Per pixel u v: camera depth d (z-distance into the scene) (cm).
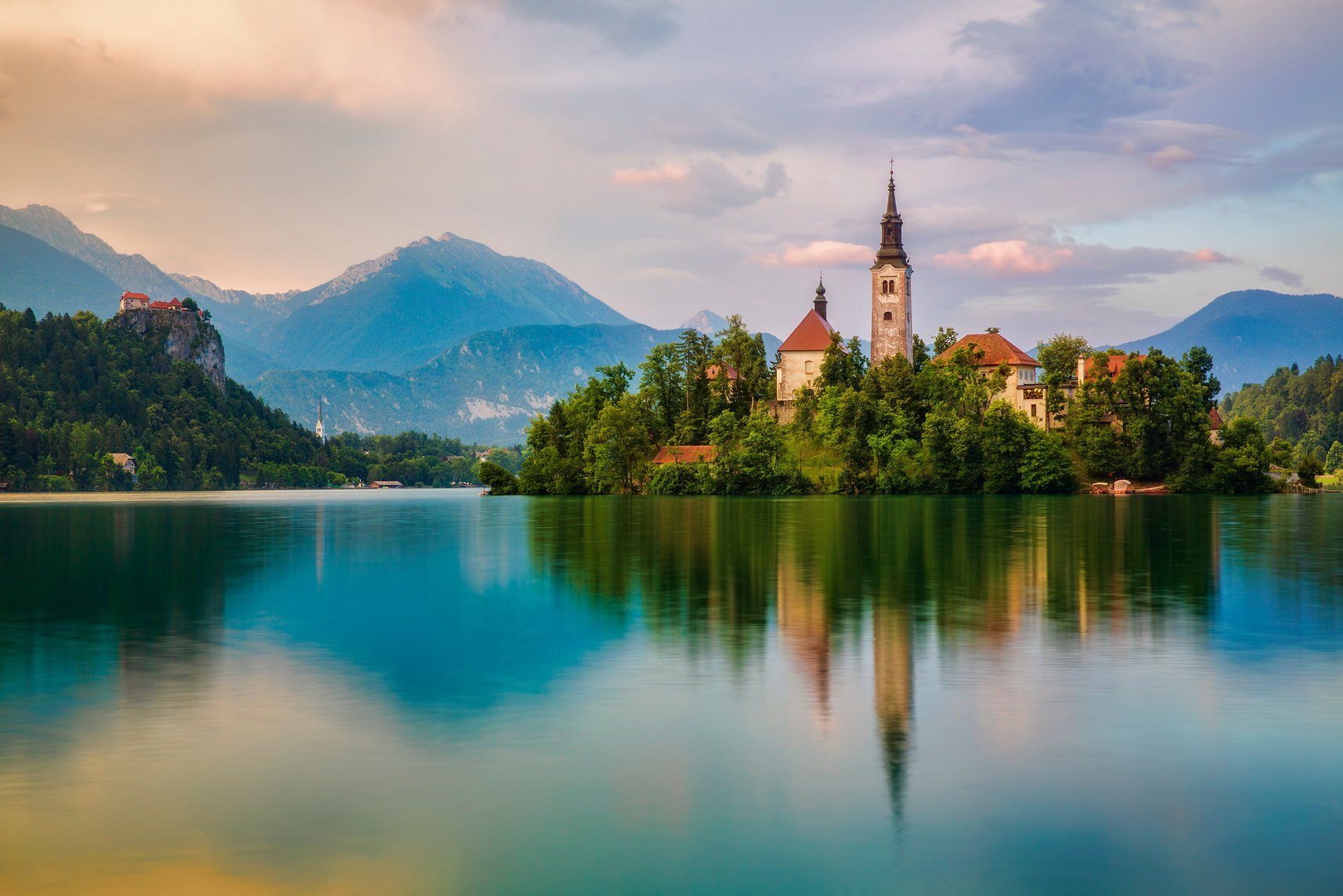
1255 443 19088
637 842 2252
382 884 2077
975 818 2366
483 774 2658
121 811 2423
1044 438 18738
